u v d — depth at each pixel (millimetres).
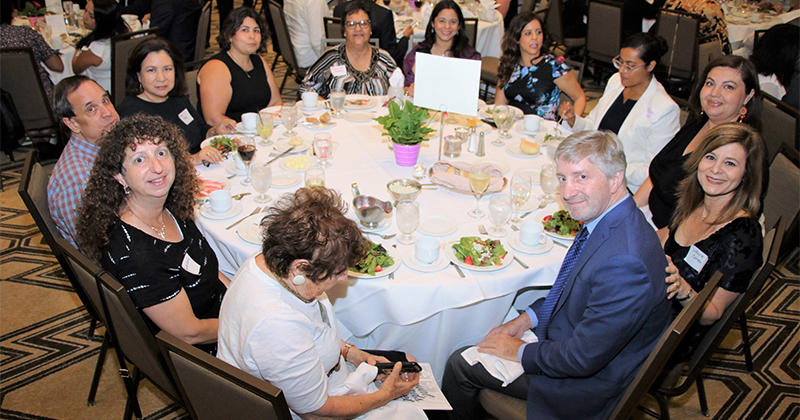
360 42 3205
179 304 1406
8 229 3164
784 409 2059
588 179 1343
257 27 3025
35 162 1875
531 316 1718
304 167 2162
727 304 1568
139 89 2500
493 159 2301
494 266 1547
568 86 3156
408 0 5391
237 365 1208
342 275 1165
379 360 1557
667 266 1396
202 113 3125
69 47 3838
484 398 1582
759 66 3295
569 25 5309
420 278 1515
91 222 1361
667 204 2184
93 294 1474
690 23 4105
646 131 2545
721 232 1612
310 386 1168
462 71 2084
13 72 3258
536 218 1840
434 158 2336
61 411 1998
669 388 1733
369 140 2484
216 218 1793
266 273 1158
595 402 1419
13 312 2512
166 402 2041
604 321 1322
